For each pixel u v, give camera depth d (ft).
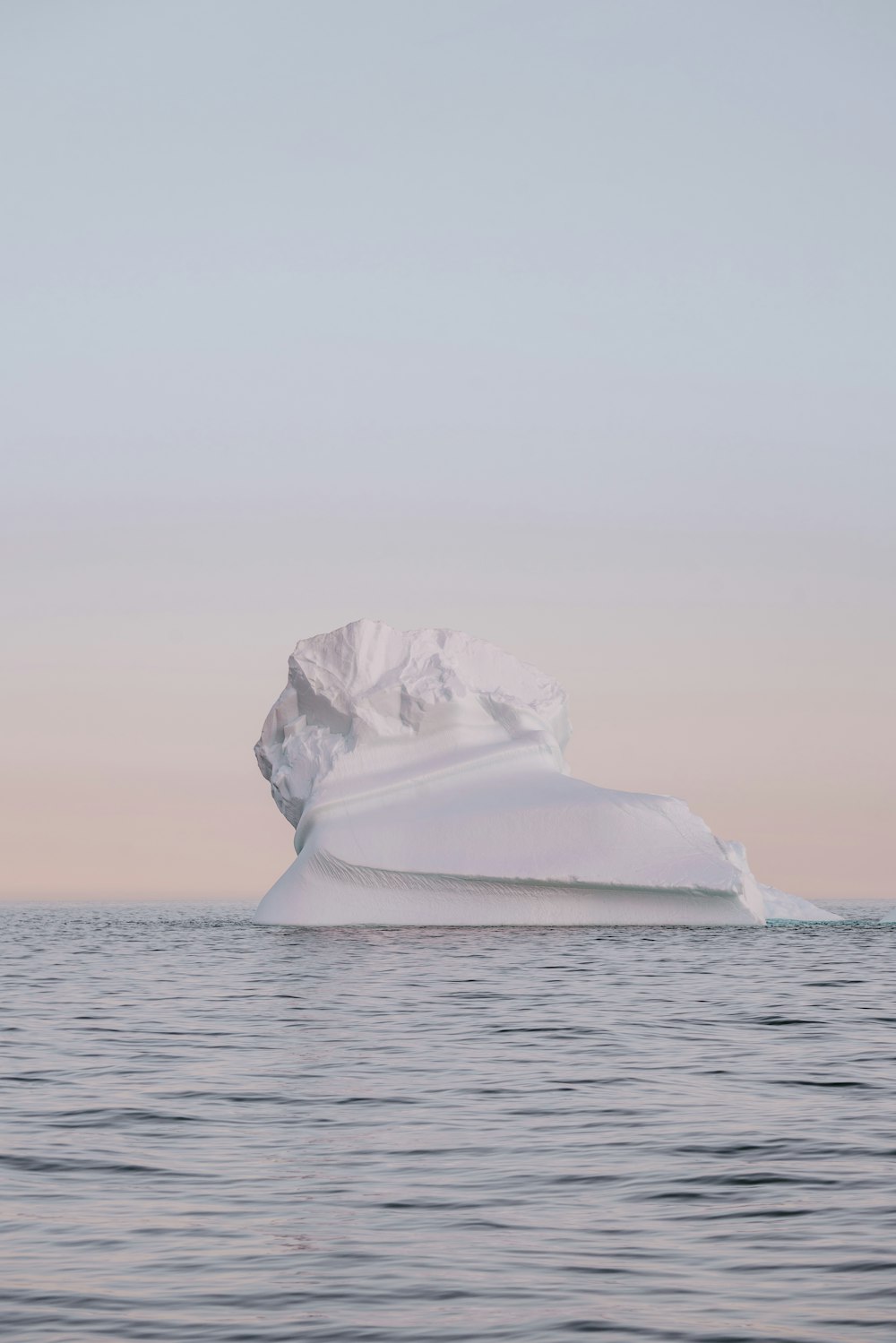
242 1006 70.23
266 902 145.28
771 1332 21.67
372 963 98.17
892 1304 22.90
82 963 105.70
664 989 78.18
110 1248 26.30
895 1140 35.55
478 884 135.23
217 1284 24.18
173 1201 29.86
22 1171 32.60
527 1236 27.02
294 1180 31.68
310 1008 69.10
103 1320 22.31
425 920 135.74
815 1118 38.42
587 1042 55.31
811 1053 51.88
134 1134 36.83
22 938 152.46
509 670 152.97
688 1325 22.00
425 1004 70.38
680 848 137.08
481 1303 23.13
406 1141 35.86
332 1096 42.63
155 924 206.18
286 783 146.30
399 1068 48.34
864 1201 29.43
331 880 138.00
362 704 143.13
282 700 149.38
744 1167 32.65
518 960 99.50
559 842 135.64
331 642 146.41
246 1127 37.76
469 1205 29.37
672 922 135.44
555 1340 21.35
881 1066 48.21
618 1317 22.39
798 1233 27.07
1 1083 45.06
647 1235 27.02
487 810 137.80
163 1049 53.52
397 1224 27.94
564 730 160.45
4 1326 22.03
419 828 136.98
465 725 145.18
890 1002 71.46
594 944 114.93
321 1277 24.52
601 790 142.82
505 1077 46.19
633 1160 33.40
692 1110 39.81
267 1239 26.91
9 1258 25.62
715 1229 27.40
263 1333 21.72
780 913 168.35
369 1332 21.76
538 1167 32.71
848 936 130.21
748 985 81.10
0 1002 73.20
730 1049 52.95
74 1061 50.31
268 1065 49.08
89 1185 31.22
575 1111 39.81
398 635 149.18
